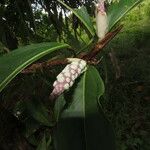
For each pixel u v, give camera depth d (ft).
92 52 1.13
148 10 9.26
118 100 5.04
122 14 1.21
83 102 1.06
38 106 1.66
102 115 1.01
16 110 1.88
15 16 2.87
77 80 1.10
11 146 1.74
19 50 1.09
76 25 3.14
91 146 0.99
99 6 1.15
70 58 1.11
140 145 4.00
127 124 4.52
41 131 1.82
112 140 0.98
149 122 4.52
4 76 1.02
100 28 1.15
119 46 7.45
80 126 1.03
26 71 1.12
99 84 1.08
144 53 7.10
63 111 1.06
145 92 5.29
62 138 1.02
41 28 3.54
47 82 1.95
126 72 5.89
